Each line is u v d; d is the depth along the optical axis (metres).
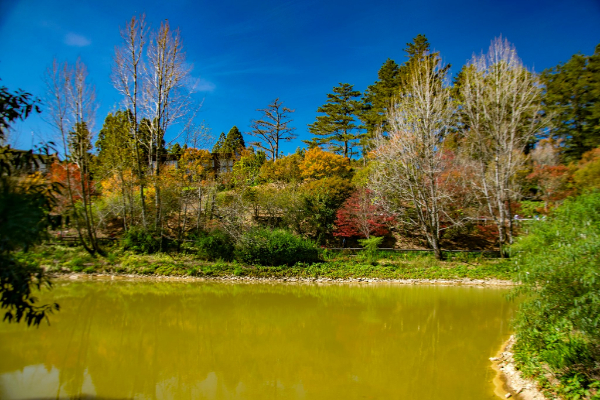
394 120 22.72
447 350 9.49
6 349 8.92
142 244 20.77
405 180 21.44
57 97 19.75
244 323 11.70
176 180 23.67
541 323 6.95
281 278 19.17
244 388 7.29
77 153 20.83
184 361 8.61
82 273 18.38
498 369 8.17
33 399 6.47
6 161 4.03
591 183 17.19
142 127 24.61
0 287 3.75
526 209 16.03
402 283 18.58
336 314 12.93
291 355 9.12
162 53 22.72
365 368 8.38
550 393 6.35
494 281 18.56
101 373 7.78
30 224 3.39
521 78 21.95
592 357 6.39
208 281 18.33
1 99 3.97
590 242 5.71
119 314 12.27
